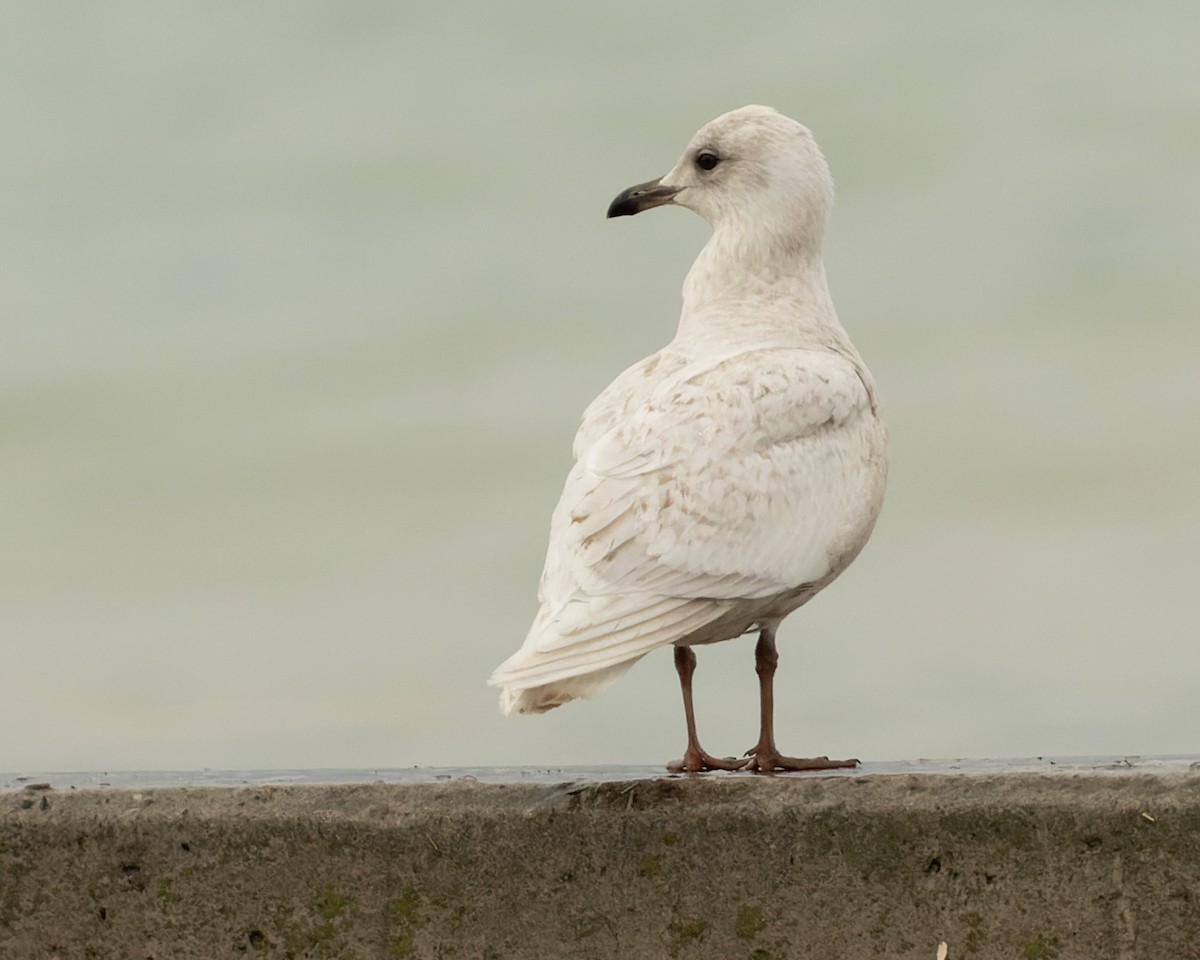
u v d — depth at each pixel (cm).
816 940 1048
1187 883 1021
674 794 1063
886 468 1384
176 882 1079
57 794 1097
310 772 1302
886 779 1057
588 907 1062
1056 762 1257
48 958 1086
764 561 1257
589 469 1267
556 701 1202
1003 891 1035
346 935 1073
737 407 1281
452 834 1066
